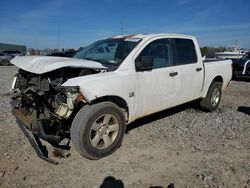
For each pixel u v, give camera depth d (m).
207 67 6.05
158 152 4.21
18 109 4.20
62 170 3.61
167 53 5.01
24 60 4.29
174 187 3.29
